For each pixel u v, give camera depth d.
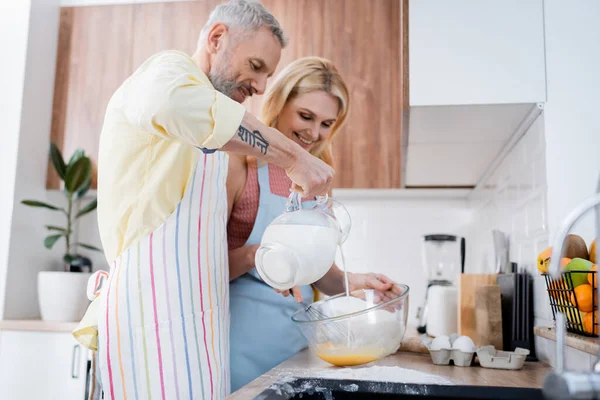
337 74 2.22
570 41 1.37
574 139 1.34
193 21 2.38
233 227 1.62
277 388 0.84
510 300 1.46
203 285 1.19
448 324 1.78
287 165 1.07
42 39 2.46
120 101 1.10
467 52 1.43
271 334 1.53
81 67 2.46
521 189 1.62
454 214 2.60
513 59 1.41
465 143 1.79
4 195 2.33
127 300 1.12
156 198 1.14
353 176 2.19
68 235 2.40
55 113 2.46
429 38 1.45
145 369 1.10
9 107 2.37
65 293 2.22
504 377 1.10
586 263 0.95
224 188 1.31
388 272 2.57
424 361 1.34
